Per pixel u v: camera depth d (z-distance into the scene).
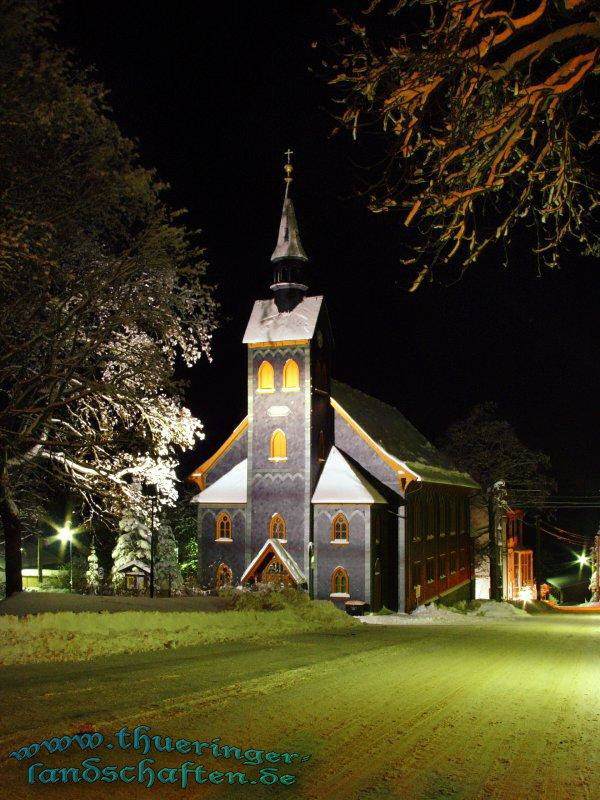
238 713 9.23
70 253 23.19
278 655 15.55
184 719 8.78
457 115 9.70
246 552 47.12
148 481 27.02
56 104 18.91
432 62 9.35
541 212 10.66
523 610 57.12
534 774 7.27
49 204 20.95
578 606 83.62
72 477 26.72
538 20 8.92
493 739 8.62
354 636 22.30
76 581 55.94
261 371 48.03
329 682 11.96
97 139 21.69
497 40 9.12
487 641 22.83
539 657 18.00
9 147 19.20
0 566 57.72
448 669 14.52
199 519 49.09
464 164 10.22
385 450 49.19
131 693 10.20
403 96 9.76
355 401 55.16
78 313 22.84
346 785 6.74
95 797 6.23
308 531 45.78
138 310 23.55
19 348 21.91
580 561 103.00
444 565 58.00
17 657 13.55
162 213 22.95
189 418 26.19
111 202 22.08
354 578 44.84
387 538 47.94
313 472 46.72
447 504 60.09
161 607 25.58
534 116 9.46
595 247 10.86
